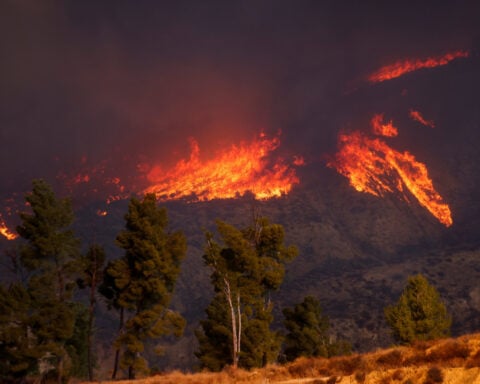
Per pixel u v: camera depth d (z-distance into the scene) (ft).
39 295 165.48
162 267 177.58
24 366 156.25
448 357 72.08
